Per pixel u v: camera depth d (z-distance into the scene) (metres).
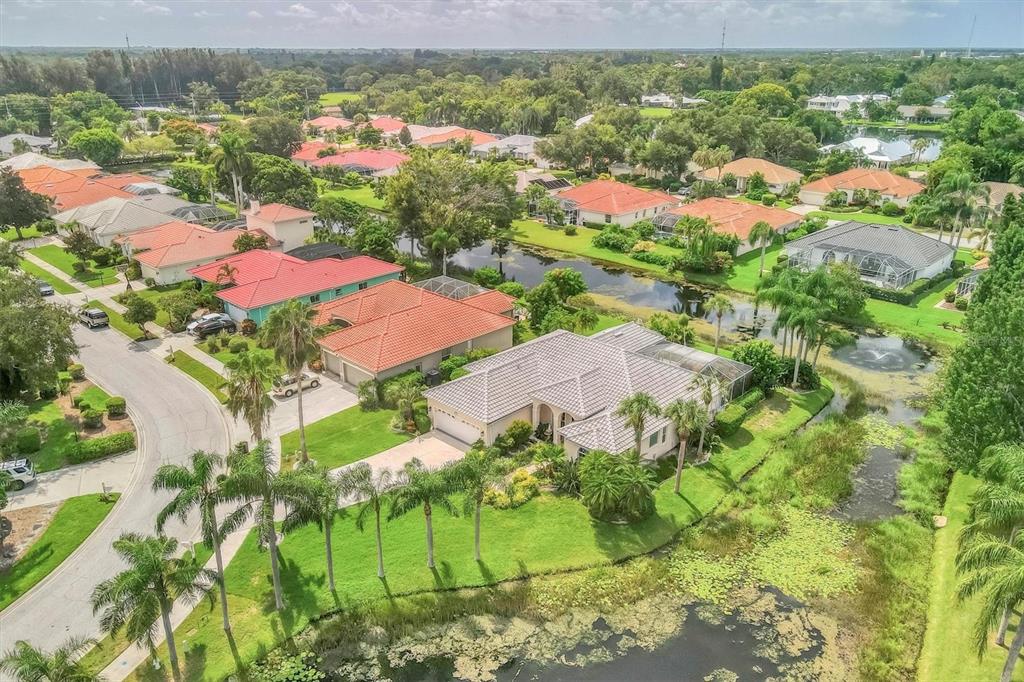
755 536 43.31
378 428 54.31
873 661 34.16
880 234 93.94
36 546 40.25
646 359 56.59
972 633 34.94
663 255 101.38
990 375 42.19
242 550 40.66
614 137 162.38
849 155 158.62
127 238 95.25
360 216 109.12
